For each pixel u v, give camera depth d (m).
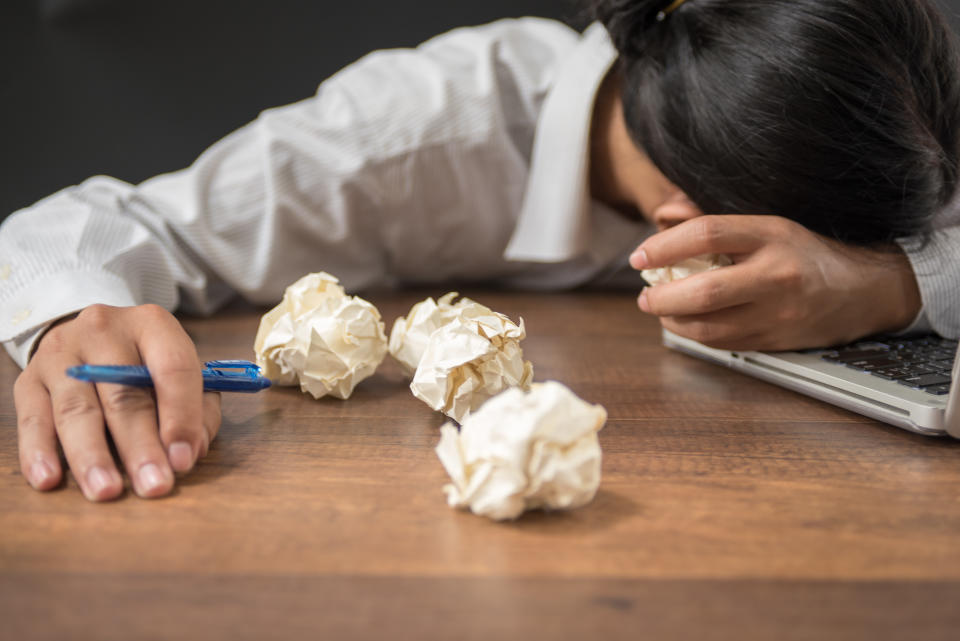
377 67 1.08
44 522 0.36
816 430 0.51
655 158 0.69
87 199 0.88
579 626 0.28
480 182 1.04
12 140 1.50
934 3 0.61
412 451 0.46
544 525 0.37
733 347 0.64
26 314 0.60
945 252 0.65
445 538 0.35
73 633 0.27
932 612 0.29
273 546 0.34
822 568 0.33
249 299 0.96
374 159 0.97
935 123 0.59
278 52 1.57
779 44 0.57
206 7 1.53
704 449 0.47
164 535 0.35
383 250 1.07
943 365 0.58
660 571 0.32
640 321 0.88
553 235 0.99
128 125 1.54
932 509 0.39
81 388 0.45
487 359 0.49
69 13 1.47
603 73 0.94
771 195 0.61
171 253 0.87
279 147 0.95
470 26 1.62
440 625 0.28
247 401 0.56
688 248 0.61
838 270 0.62
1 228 0.82
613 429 0.51
